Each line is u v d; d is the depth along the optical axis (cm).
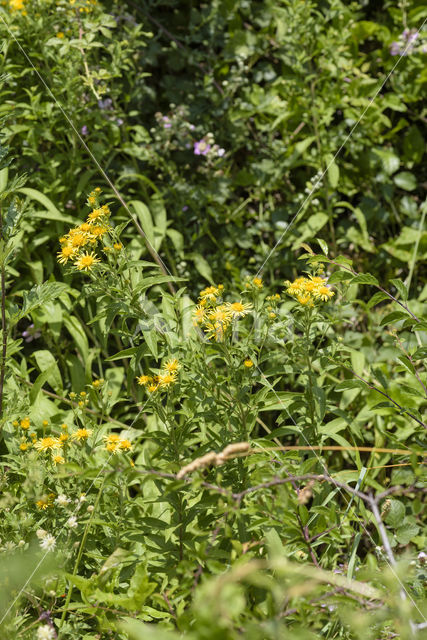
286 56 355
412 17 357
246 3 363
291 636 112
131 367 192
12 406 209
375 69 371
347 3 381
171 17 377
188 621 126
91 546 180
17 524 175
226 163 365
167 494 175
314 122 333
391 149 354
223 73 365
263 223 341
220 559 169
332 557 194
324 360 198
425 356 185
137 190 341
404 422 255
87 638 160
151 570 175
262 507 145
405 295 180
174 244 320
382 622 138
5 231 195
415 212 346
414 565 166
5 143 295
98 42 292
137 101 354
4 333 190
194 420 184
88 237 191
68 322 279
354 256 345
